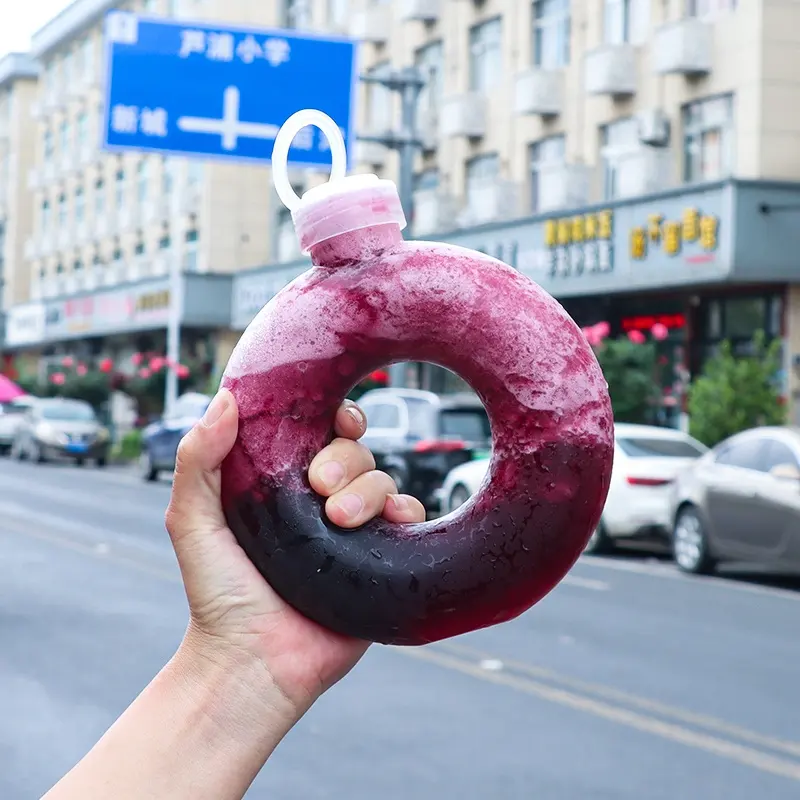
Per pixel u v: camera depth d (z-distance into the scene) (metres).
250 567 1.33
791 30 21.03
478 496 1.28
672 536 13.89
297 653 1.33
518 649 8.80
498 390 1.26
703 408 17.52
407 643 1.30
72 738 6.19
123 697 7.06
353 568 1.28
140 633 9.08
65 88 56.06
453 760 5.87
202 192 40.50
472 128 28.41
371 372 1.31
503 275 1.29
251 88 18.41
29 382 44.22
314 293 1.30
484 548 1.25
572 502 1.24
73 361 42.72
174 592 11.27
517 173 27.41
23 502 21.30
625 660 8.43
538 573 1.25
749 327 21.70
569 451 1.24
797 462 12.30
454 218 28.69
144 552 14.38
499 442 1.27
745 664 8.33
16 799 5.21
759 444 12.88
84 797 1.26
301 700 1.33
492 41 28.52
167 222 43.75
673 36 22.05
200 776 1.29
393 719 6.66
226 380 1.32
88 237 51.88
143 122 18.27
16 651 8.34
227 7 39.19
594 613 10.52
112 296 44.81
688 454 15.69
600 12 24.95
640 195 21.59
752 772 5.77
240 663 1.32
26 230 61.06
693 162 22.45
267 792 5.32
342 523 1.28
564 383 1.25
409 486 18.48
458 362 1.28
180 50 18.31
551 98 25.88
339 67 18.48
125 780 1.28
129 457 35.66
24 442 34.75
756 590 12.29
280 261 35.62
